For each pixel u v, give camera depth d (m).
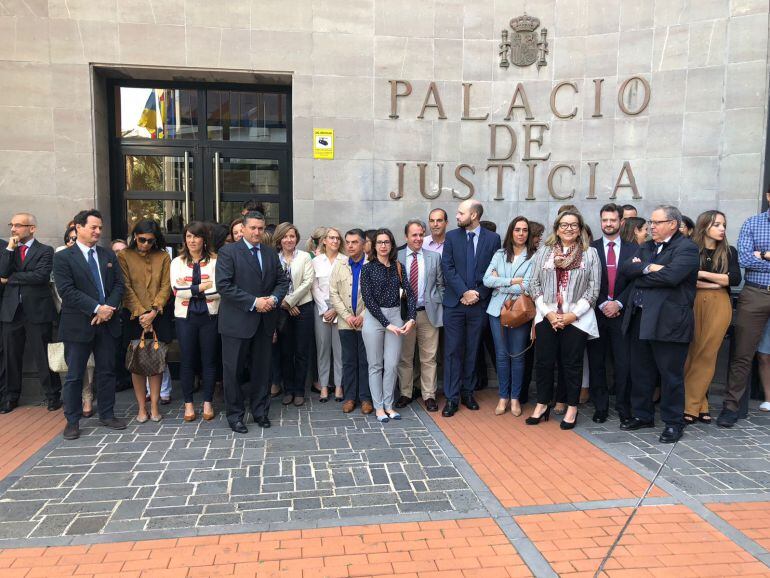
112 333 4.67
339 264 5.16
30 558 2.71
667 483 3.61
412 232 5.22
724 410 4.88
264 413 4.77
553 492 3.48
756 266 4.85
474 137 6.26
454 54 6.18
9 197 5.64
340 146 6.12
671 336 4.29
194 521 3.09
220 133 6.36
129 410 5.21
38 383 5.68
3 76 5.57
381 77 6.12
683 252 4.25
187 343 4.82
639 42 5.97
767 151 5.61
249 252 4.54
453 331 5.06
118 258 4.84
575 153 6.21
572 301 4.60
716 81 5.75
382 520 3.12
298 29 5.98
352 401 5.17
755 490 3.52
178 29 5.80
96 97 5.85
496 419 4.98
